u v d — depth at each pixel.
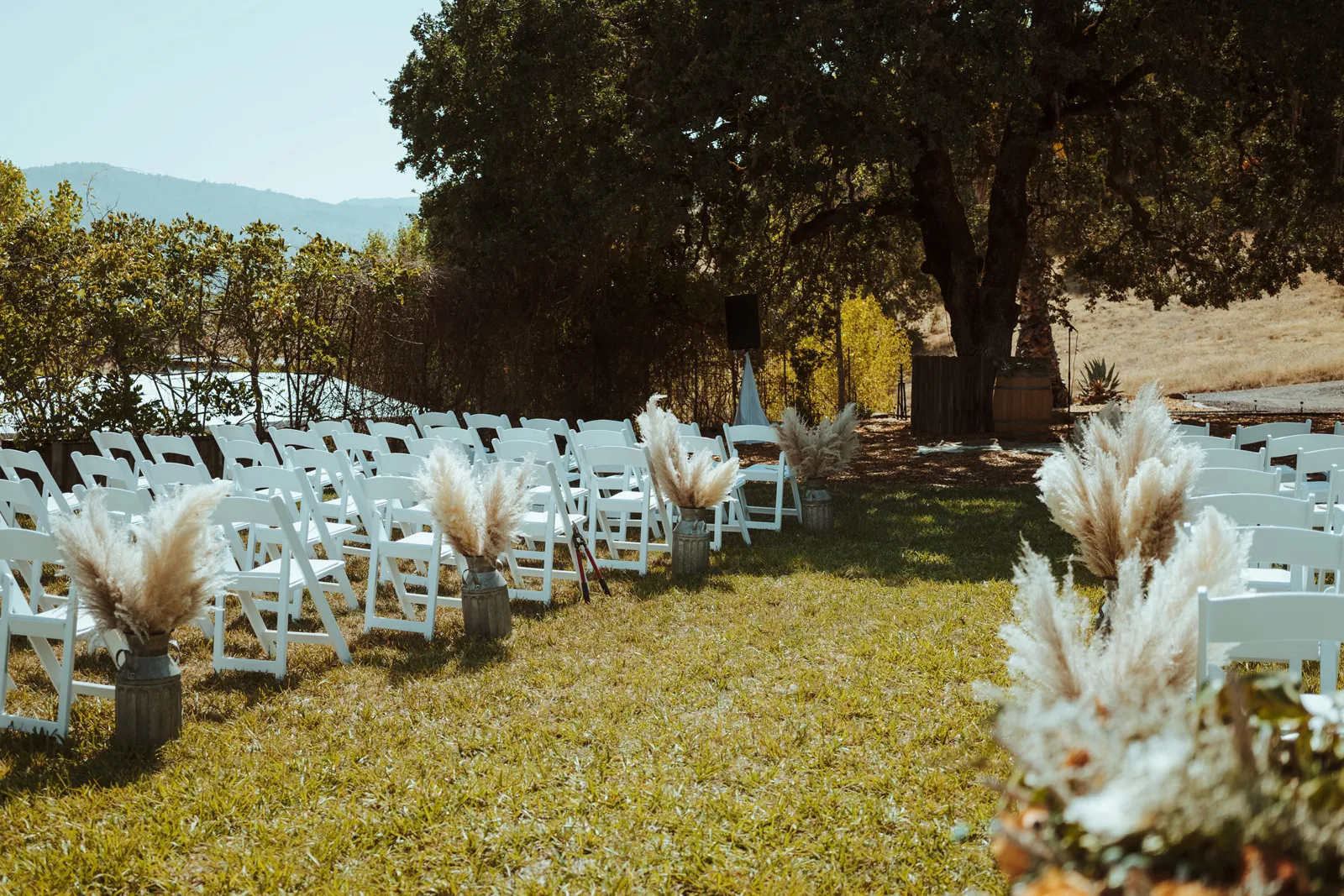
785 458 9.07
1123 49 13.92
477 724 4.42
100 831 3.46
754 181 15.42
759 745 4.09
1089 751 1.49
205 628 5.73
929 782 3.70
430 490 5.59
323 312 13.42
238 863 3.27
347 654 5.36
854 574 7.16
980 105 13.96
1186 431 7.50
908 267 22.59
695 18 13.89
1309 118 15.59
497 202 15.66
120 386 11.37
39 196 11.99
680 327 18.50
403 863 3.27
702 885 3.10
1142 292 20.94
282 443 8.77
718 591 6.71
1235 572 2.74
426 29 15.02
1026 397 16.58
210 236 12.02
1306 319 35.97
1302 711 1.57
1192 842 1.28
